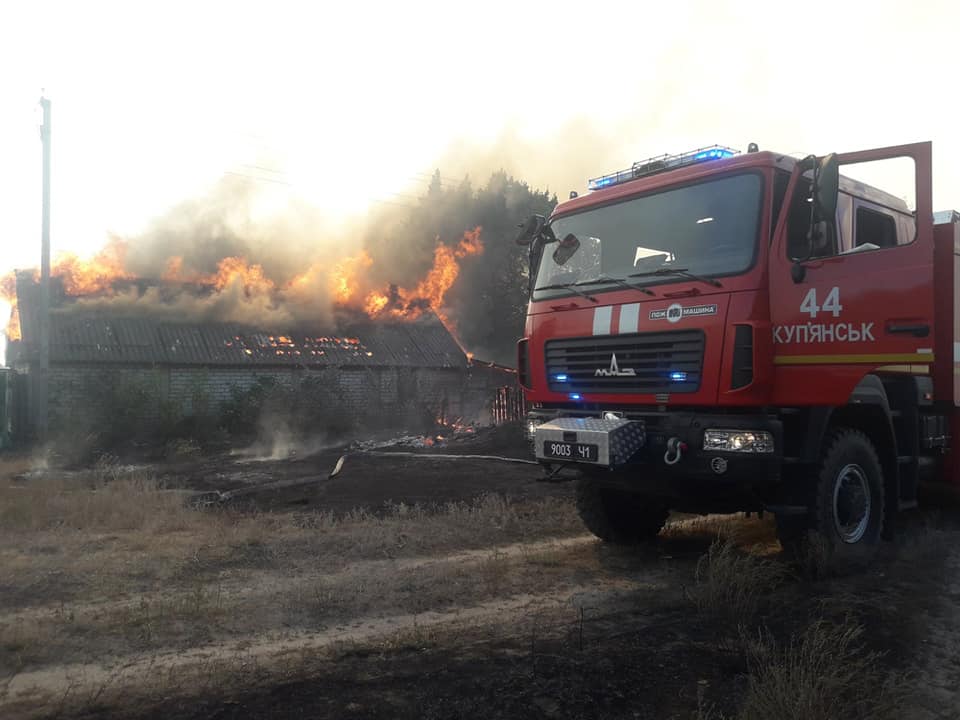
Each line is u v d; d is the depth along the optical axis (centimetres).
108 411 1756
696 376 547
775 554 664
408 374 2275
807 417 554
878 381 614
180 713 343
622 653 422
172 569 611
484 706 351
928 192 528
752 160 560
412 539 728
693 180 593
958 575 580
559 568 632
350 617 498
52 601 530
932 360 517
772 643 429
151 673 397
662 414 564
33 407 1783
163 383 1925
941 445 712
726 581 521
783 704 336
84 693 370
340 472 1203
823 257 541
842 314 542
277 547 687
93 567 615
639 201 627
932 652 426
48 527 775
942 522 761
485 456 1384
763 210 545
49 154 1730
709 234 570
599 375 614
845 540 596
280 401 1964
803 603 514
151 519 800
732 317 534
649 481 591
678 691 373
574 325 638
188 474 1243
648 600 530
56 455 1561
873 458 617
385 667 401
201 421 1844
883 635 451
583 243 661
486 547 711
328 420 1980
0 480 1131
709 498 592
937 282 697
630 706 356
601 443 554
